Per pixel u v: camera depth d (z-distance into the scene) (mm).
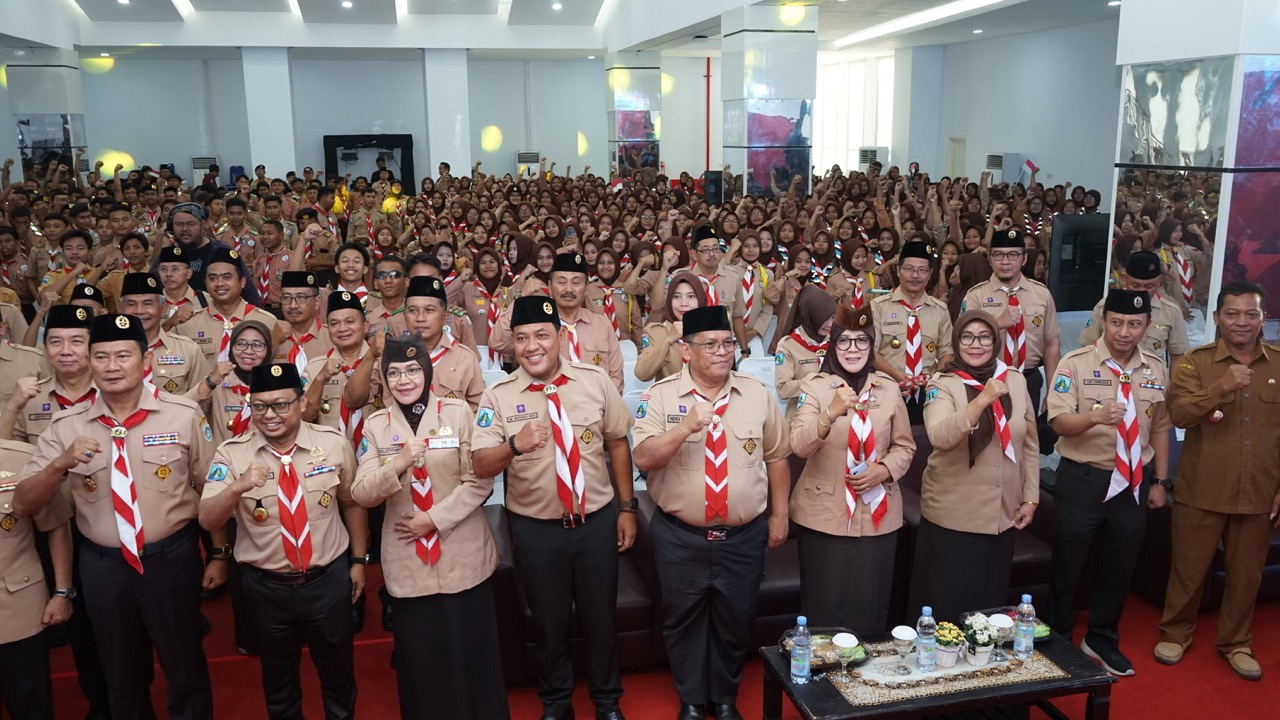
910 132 22750
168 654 3422
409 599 3389
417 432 3395
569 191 17266
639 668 4203
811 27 13984
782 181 14328
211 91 23984
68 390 3762
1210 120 5480
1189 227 5664
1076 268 8414
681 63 28594
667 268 7191
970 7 16625
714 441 3465
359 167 25016
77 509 3330
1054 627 4203
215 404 4195
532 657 4008
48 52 18312
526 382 3510
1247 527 4047
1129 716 3814
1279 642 4383
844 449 3586
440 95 21188
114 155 23750
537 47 21359
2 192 12680
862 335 3576
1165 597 4301
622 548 3719
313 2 18906
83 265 7145
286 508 3256
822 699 3152
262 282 8844
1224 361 3996
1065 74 18156
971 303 5598
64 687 4098
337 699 3523
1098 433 4004
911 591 4035
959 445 3754
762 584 4121
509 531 4238
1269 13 5238
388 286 5168
